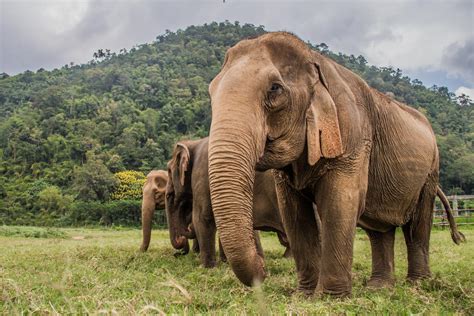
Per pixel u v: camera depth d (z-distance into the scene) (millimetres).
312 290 5523
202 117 82938
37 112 78250
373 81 101562
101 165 54906
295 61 4668
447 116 93562
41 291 4852
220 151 4012
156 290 4914
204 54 131000
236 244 3855
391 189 6266
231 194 3926
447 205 8070
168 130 78500
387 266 6852
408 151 6375
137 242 16562
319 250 5621
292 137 4562
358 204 5121
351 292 5008
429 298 4562
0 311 3807
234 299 4488
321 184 5055
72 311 3559
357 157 5113
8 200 51625
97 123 76000
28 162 64250
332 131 4707
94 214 45125
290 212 5594
